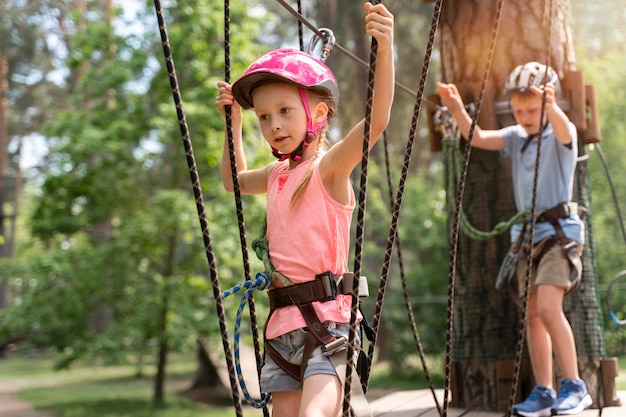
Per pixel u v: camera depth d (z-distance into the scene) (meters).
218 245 13.48
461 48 4.58
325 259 2.37
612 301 11.69
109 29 14.96
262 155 13.84
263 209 14.05
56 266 14.16
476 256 4.45
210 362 17.78
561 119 3.66
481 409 4.34
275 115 2.42
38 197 14.96
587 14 24.62
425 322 16.23
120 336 14.29
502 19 4.50
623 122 14.90
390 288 17.67
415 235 18.16
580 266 3.77
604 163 4.81
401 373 16.47
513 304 4.36
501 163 4.43
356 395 2.21
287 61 2.41
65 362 14.77
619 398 4.39
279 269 2.39
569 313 4.28
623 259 13.83
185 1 13.97
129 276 14.83
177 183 14.92
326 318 2.30
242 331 15.16
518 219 3.85
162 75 14.41
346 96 23.77
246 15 14.55
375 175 19.69
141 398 17.27
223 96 2.77
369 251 18.66
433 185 24.09
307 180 2.43
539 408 3.76
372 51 1.87
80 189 14.77
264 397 2.41
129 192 15.28
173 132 13.97
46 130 14.92
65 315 14.68
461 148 4.53
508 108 4.39
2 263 14.75
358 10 23.95
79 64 15.21
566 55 4.51
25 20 31.25
